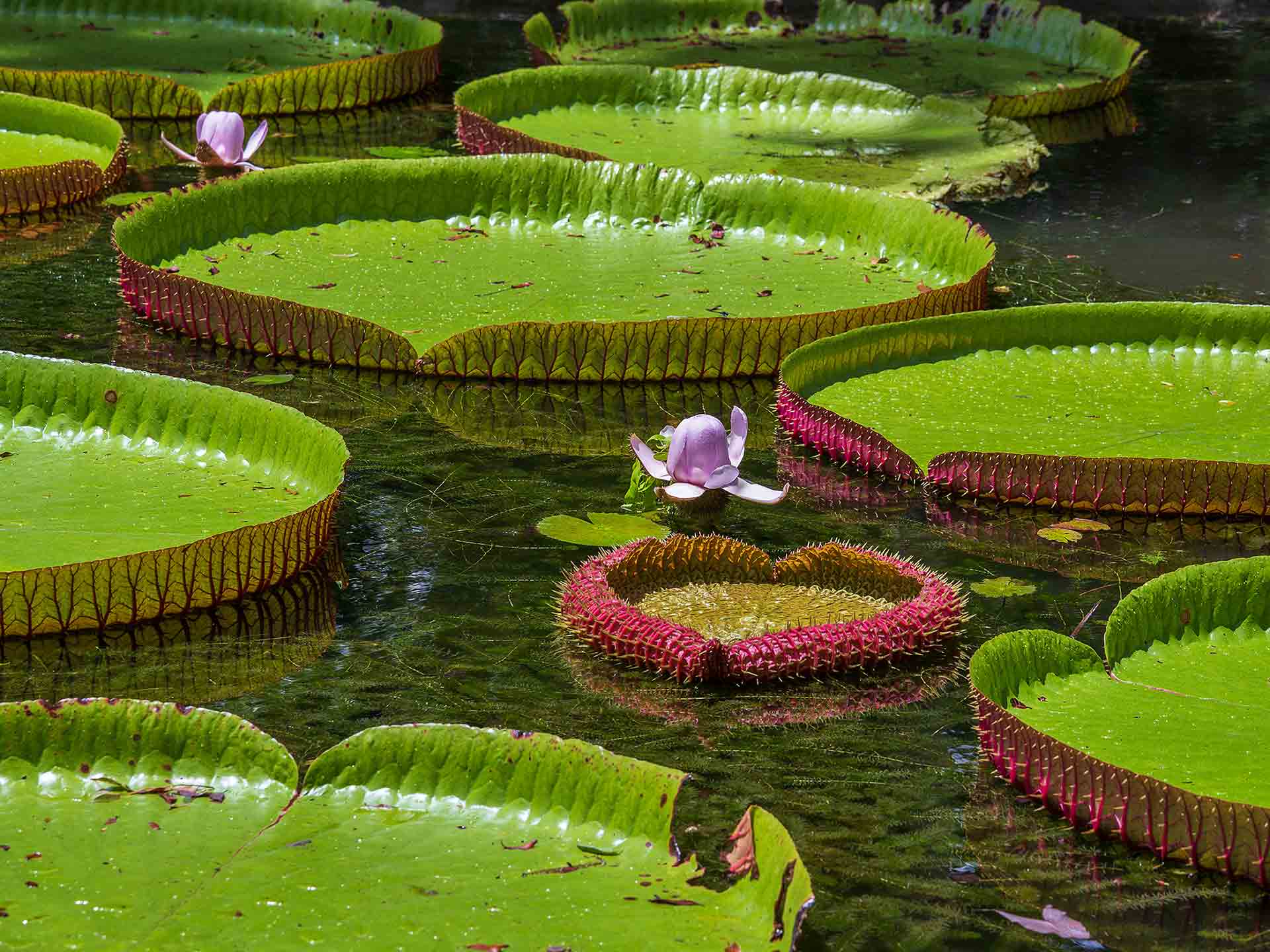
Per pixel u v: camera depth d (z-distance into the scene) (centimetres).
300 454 413
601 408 519
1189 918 265
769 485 457
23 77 893
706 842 279
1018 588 395
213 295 551
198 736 279
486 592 382
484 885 247
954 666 353
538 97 930
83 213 720
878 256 648
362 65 964
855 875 275
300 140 880
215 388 431
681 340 539
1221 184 816
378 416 502
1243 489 440
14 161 787
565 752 269
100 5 1153
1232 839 275
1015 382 520
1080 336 546
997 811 297
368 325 536
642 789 262
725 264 639
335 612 371
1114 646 337
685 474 420
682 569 382
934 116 928
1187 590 351
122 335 561
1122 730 308
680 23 1231
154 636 358
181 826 262
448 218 690
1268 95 1036
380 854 255
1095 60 1120
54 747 278
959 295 573
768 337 545
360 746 275
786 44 1191
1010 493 448
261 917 237
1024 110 971
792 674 346
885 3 1311
